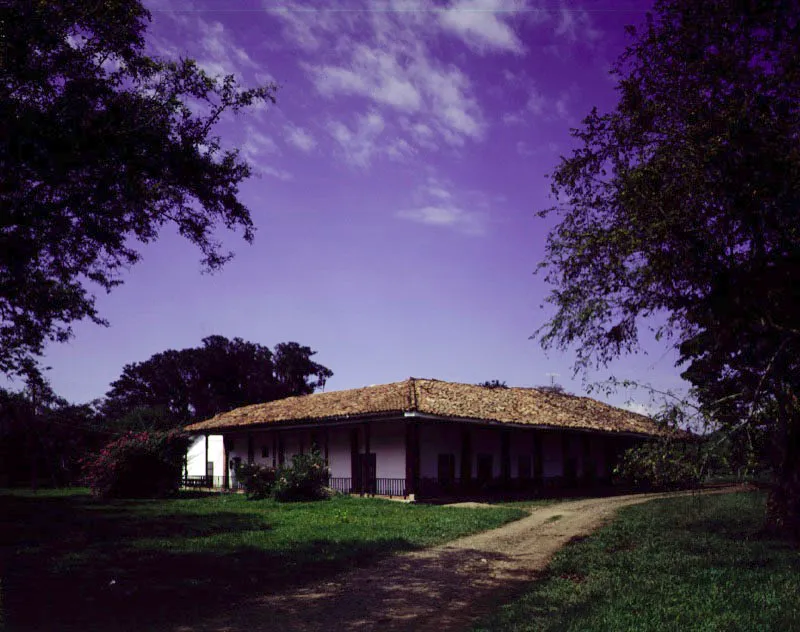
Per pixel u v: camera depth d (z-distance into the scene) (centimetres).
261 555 1162
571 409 3478
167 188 1155
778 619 705
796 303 1208
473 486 2836
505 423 2705
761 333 1254
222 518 1850
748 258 1207
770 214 1125
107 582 948
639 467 1260
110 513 2062
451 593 897
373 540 1343
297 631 715
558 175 1395
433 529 1540
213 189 1180
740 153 1094
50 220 1002
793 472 1325
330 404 3197
